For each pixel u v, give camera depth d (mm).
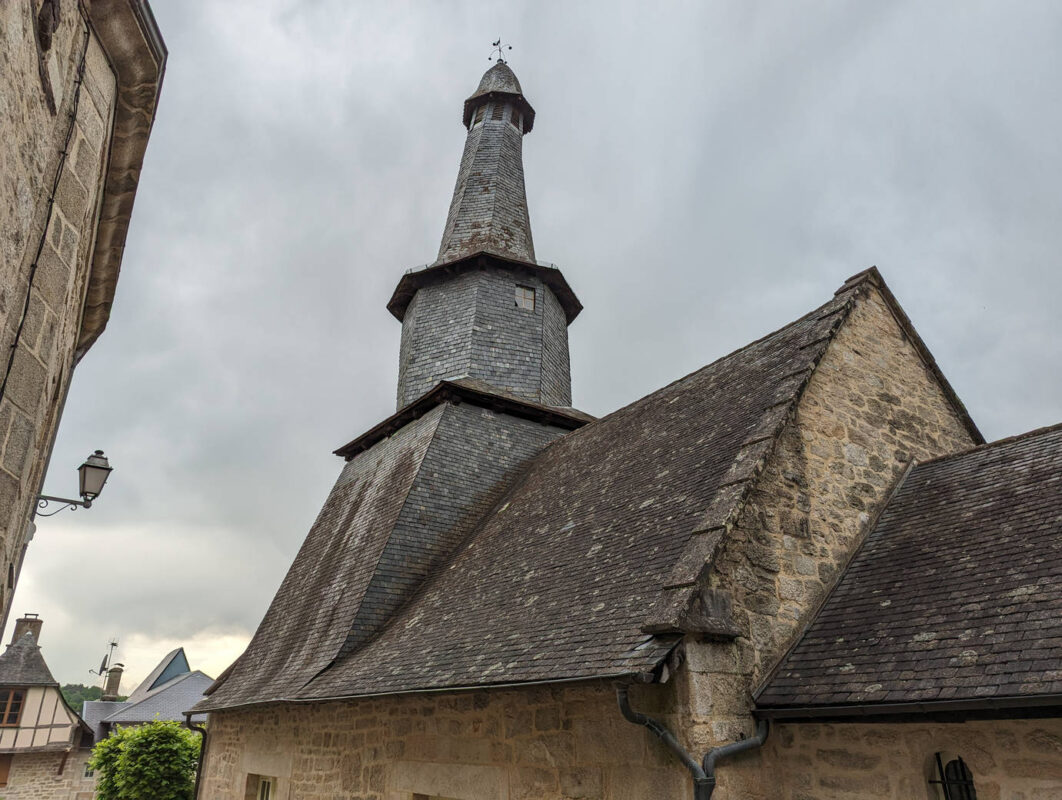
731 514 5547
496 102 20016
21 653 25703
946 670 4438
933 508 6508
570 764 5473
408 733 7273
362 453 15625
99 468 7957
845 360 7359
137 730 20250
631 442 9578
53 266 3910
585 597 6273
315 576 12562
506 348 14680
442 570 9977
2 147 3182
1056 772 3928
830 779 4836
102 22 4320
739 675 5062
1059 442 6359
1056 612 4426
